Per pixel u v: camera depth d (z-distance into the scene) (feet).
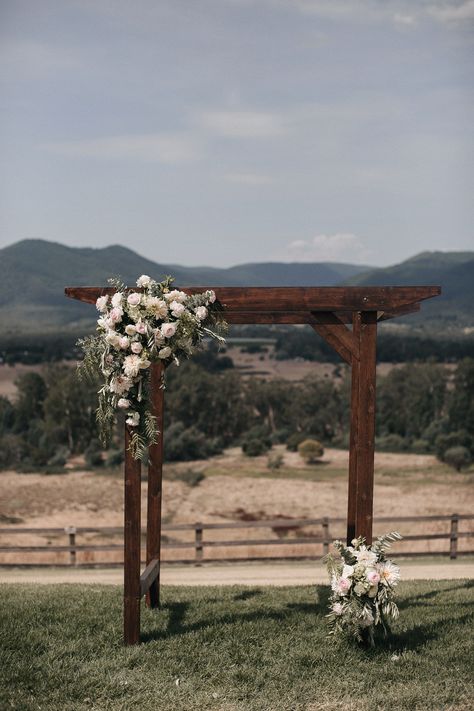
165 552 91.71
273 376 272.51
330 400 219.41
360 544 25.11
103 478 173.88
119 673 22.53
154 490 28.50
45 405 203.72
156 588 28.71
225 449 212.64
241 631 25.89
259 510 142.92
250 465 186.80
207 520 135.64
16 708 20.29
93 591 32.65
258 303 25.20
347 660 23.59
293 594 32.30
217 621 27.07
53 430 201.26
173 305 24.04
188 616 27.66
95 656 23.65
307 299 25.14
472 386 202.08
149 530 28.63
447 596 32.07
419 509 141.08
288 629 26.20
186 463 190.49
